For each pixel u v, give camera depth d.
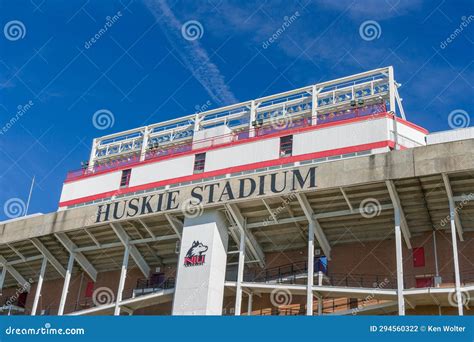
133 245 48.88
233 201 41.84
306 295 41.91
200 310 40.34
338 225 42.78
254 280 45.47
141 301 45.25
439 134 43.06
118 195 49.25
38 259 53.72
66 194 52.41
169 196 44.38
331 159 41.62
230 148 45.81
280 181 40.84
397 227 37.94
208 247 42.03
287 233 44.50
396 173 37.44
